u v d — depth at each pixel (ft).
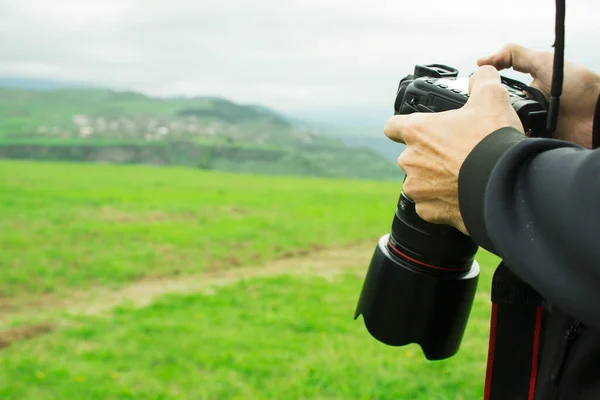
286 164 628.28
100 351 27.20
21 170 160.76
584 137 5.30
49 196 96.32
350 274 48.98
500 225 2.89
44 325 32.01
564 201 2.68
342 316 33.68
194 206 90.99
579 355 3.60
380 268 5.10
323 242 67.77
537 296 4.12
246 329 31.07
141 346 27.91
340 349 26.14
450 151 3.52
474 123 3.53
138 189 116.88
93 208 84.07
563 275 2.63
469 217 3.31
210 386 22.53
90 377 23.65
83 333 30.12
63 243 59.41
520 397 4.17
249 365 24.72
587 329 3.57
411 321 5.02
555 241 2.71
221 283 46.57
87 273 48.06
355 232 75.20
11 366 24.63
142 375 23.90
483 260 47.96
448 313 5.01
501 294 4.21
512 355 4.20
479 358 24.47
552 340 3.92
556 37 4.05
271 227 74.59
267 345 28.04
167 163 619.67
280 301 37.93
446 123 3.61
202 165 559.79
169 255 56.24
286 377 23.56
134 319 33.53
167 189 119.75
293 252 61.72
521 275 2.80
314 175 602.85
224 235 66.49
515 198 2.95
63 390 22.16
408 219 4.93
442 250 4.86
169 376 23.70
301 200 108.37
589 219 2.56
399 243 5.05
